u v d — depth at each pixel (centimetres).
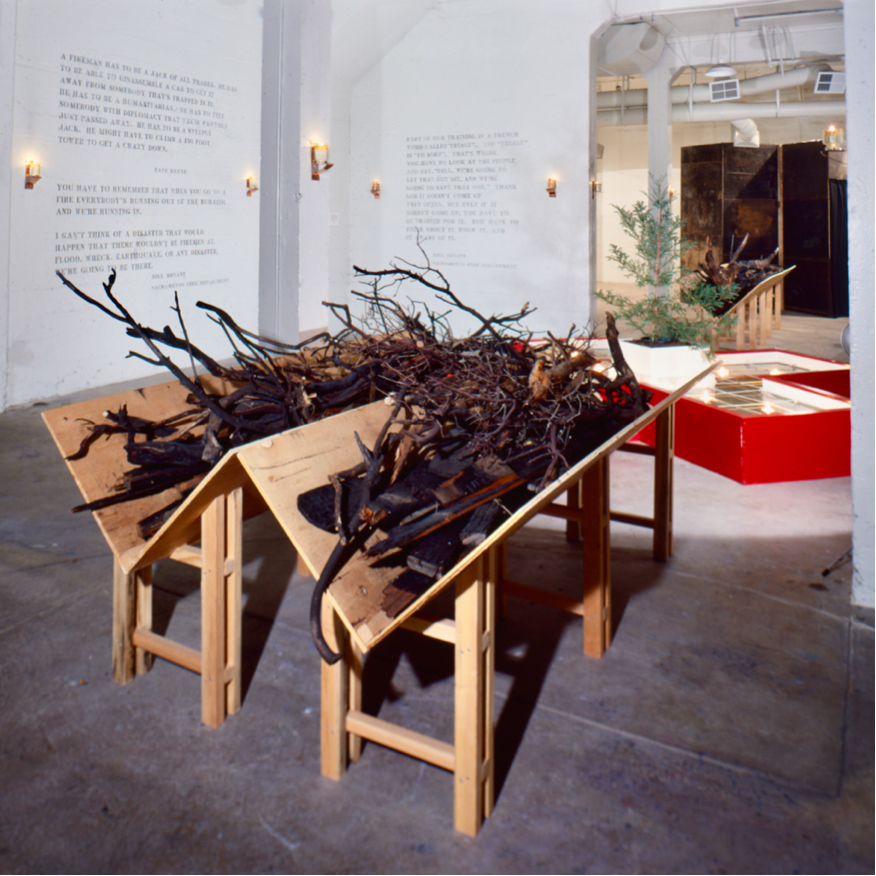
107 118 674
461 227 995
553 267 951
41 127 615
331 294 1055
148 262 739
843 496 417
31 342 632
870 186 261
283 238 686
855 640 262
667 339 489
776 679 239
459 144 977
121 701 224
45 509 386
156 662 247
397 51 988
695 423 477
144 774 192
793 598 294
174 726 213
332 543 162
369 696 230
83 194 661
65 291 657
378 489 176
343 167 1038
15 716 215
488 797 178
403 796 187
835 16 924
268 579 311
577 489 343
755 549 343
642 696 230
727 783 192
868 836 174
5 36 571
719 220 1286
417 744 181
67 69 630
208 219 805
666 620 277
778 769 197
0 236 592
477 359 225
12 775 191
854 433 279
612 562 330
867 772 196
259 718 217
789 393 503
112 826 174
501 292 985
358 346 256
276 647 257
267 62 665
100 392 676
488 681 176
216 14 775
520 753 203
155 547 200
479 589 167
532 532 372
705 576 315
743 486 435
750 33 1007
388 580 162
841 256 1184
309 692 231
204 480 178
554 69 909
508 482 179
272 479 167
